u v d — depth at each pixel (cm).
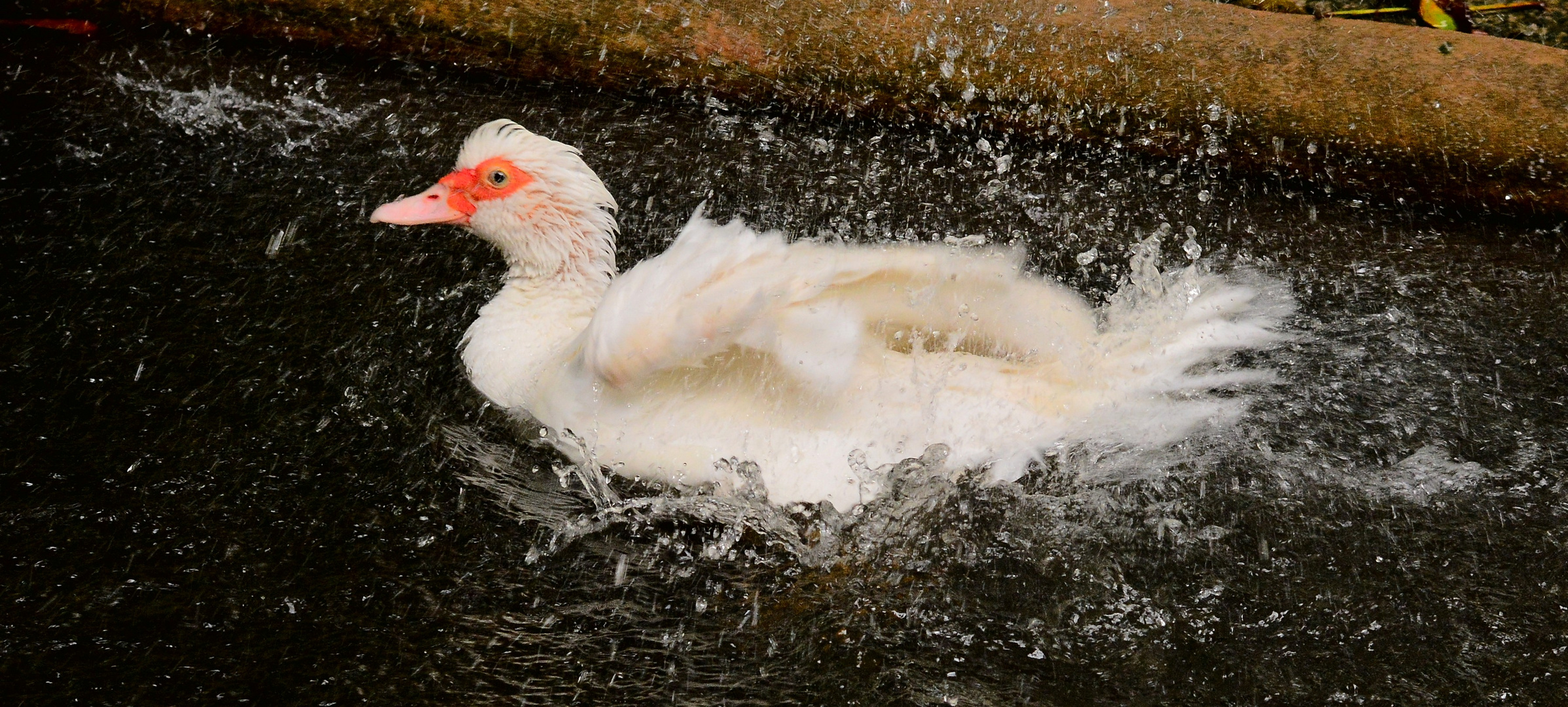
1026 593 391
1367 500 423
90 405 443
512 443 451
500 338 474
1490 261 571
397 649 365
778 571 403
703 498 429
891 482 421
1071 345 429
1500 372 490
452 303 514
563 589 392
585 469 441
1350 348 503
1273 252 573
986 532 412
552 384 445
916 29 650
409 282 523
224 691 347
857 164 625
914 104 650
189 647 360
